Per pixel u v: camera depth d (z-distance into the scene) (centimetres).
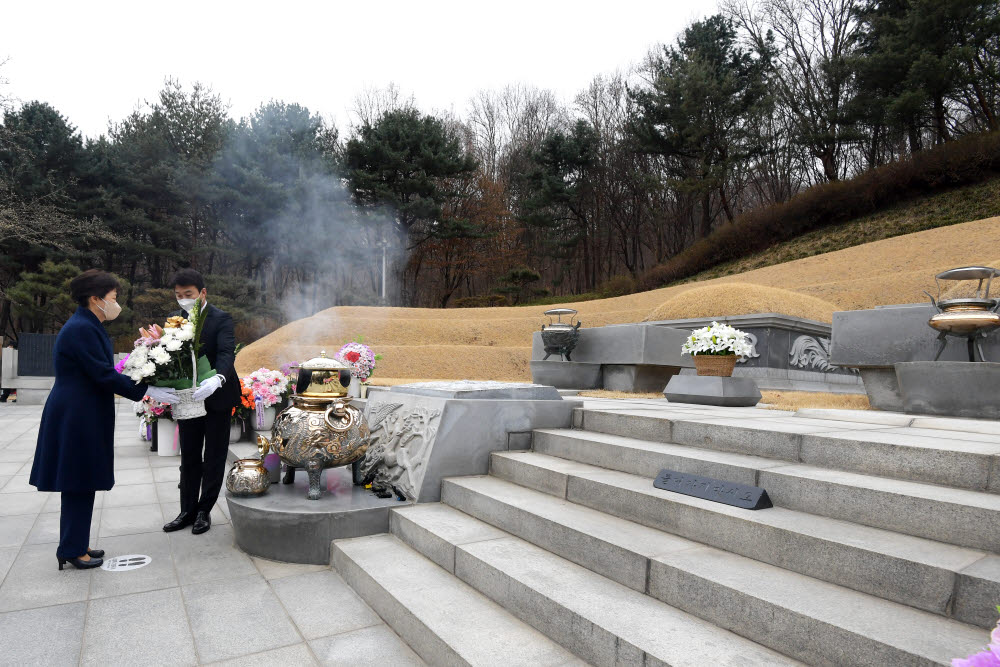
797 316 1221
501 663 221
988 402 487
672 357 1048
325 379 414
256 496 406
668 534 283
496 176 4566
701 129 3178
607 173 4272
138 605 305
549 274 4797
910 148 3212
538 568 277
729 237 3120
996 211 2289
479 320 2128
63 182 2769
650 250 4591
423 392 455
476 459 420
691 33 3525
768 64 3488
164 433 745
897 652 169
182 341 373
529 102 4738
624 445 371
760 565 241
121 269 3231
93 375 336
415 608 268
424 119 3441
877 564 208
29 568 354
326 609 304
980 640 174
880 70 2778
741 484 288
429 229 3709
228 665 249
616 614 228
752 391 654
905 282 1795
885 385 651
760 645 204
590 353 1102
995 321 530
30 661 248
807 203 2928
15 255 2709
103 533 426
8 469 659
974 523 215
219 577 345
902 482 267
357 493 424
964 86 2747
